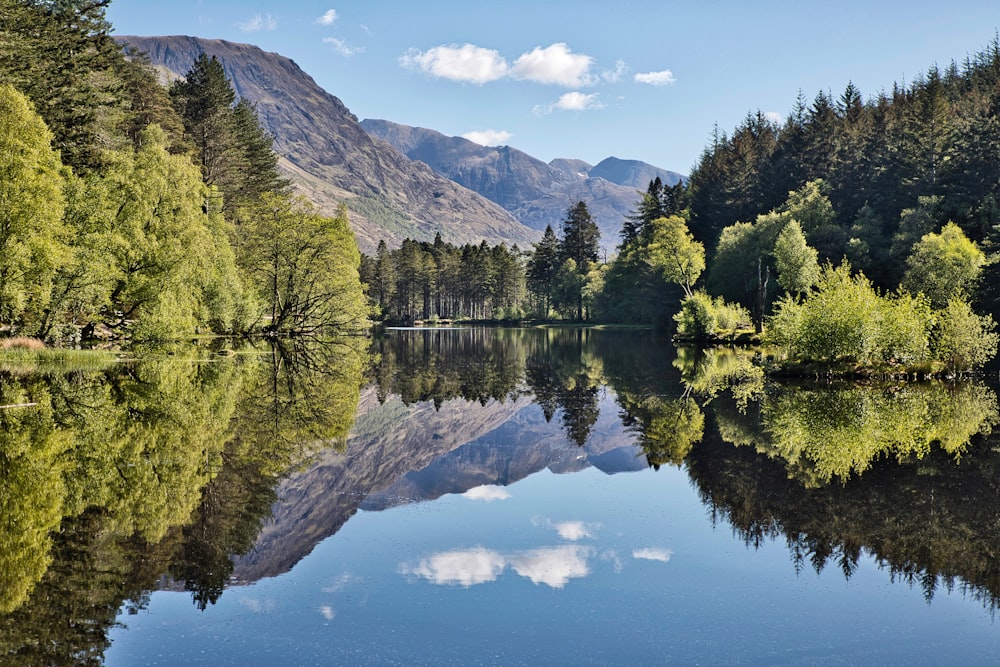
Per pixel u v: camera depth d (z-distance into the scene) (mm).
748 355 45344
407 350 54188
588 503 12281
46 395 22281
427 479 14094
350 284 60594
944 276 42594
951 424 19406
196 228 37969
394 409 23750
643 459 15695
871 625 7410
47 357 31609
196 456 15000
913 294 44281
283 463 14844
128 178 36375
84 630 7055
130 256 35375
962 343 31359
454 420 21828
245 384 27578
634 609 7781
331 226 69000
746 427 19172
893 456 15516
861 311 30672
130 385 25266
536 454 16656
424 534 10500
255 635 7012
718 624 7406
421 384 31094
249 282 54188
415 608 7742
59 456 14469
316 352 46906
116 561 8969
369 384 30469
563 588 8383
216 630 7105
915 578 8727
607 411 23109
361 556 9453
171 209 37375
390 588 8320
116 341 38875
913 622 7496
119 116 46188
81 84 42094
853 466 14609
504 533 10570
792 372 31719
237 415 20594
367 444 17438
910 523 10844
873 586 8492
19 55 38000
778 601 8031
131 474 13273
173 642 6816
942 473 13922
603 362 42094
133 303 37375
